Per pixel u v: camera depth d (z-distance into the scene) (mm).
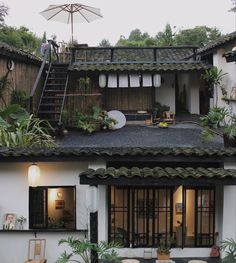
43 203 8859
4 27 23188
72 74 14188
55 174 8773
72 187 8836
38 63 15172
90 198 7492
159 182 7523
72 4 16203
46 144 10047
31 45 24172
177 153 8094
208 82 14180
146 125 13859
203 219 8797
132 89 14852
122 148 8602
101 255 7648
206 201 8766
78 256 8398
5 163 8680
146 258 8555
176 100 16766
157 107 14688
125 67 14008
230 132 9414
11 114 10914
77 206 8789
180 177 7449
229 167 8328
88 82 14305
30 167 8359
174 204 8789
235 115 11680
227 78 13422
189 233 8805
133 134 12203
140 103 14859
